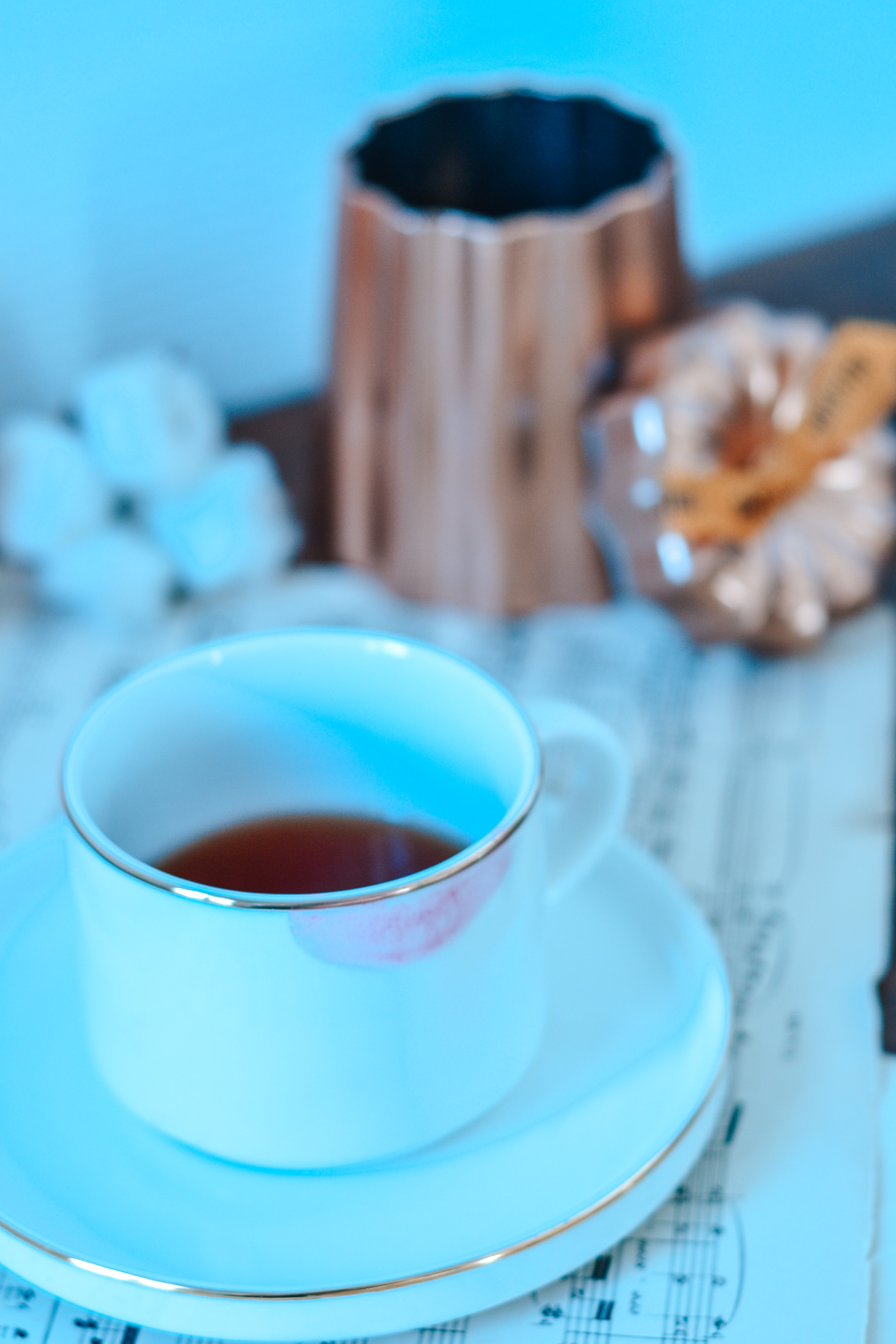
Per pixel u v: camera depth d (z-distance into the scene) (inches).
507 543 32.0
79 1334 25.2
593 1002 26.6
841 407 31.5
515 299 30.9
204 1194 25.2
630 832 29.4
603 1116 25.6
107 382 32.1
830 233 39.6
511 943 25.1
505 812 25.7
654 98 38.9
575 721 26.3
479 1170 25.3
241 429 35.4
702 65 39.1
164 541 32.6
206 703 26.1
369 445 32.2
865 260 38.3
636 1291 25.3
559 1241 24.8
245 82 35.3
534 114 32.8
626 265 31.2
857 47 40.3
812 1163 26.1
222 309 36.4
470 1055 25.1
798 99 40.2
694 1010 26.2
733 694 31.3
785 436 31.6
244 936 24.1
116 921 24.6
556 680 31.5
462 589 32.3
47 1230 24.7
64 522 31.8
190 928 24.3
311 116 36.0
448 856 26.3
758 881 28.8
